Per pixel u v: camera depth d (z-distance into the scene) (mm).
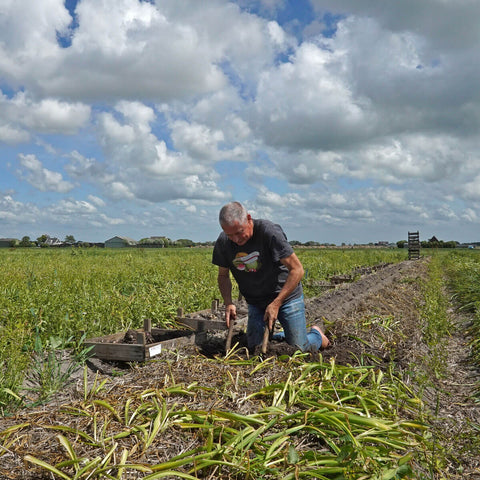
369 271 19094
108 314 6863
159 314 7137
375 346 5695
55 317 6332
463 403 4375
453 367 5738
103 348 5098
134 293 8703
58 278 10375
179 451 2650
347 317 7164
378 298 9188
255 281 4801
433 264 26047
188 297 8906
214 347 5133
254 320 4965
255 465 2416
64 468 2480
